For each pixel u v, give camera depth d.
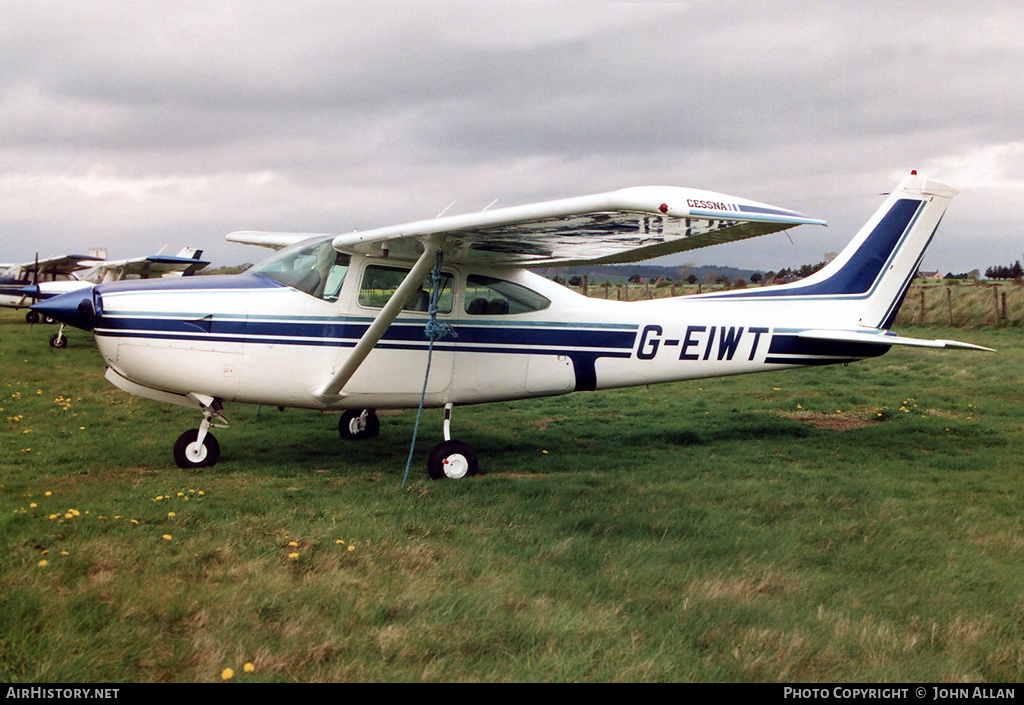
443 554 4.12
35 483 5.65
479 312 6.93
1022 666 2.95
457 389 6.91
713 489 5.76
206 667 2.79
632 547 4.30
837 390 11.75
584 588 3.66
